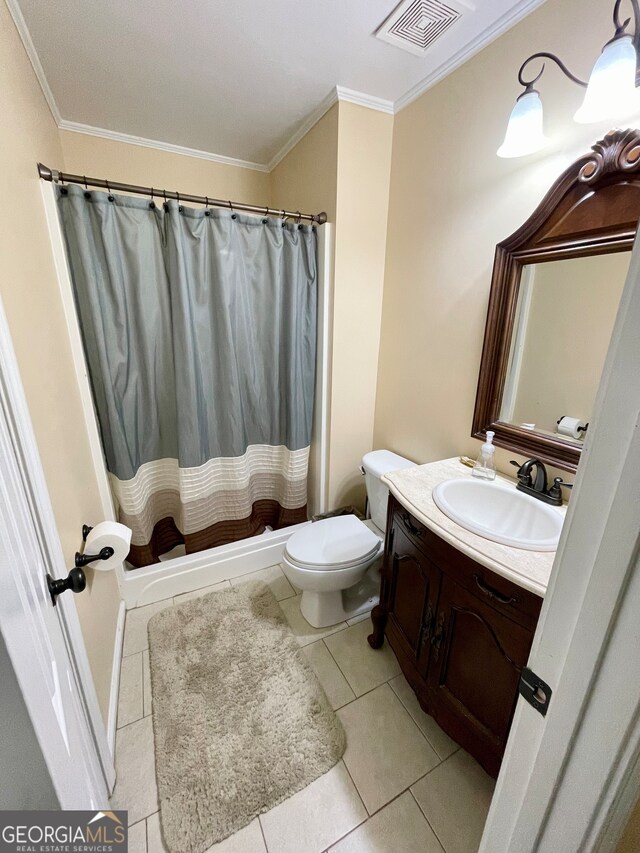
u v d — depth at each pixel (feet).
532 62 3.74
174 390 5.72
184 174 7.06
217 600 5.97
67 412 3.99
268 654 4.98
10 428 2.14
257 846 3.16
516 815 1.84
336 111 5.26
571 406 3.82
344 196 5.62
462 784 3.62
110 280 4.90
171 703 4.32
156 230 5.09
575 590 1.43
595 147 3.22
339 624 5.53
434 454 5.77
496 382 4.52
